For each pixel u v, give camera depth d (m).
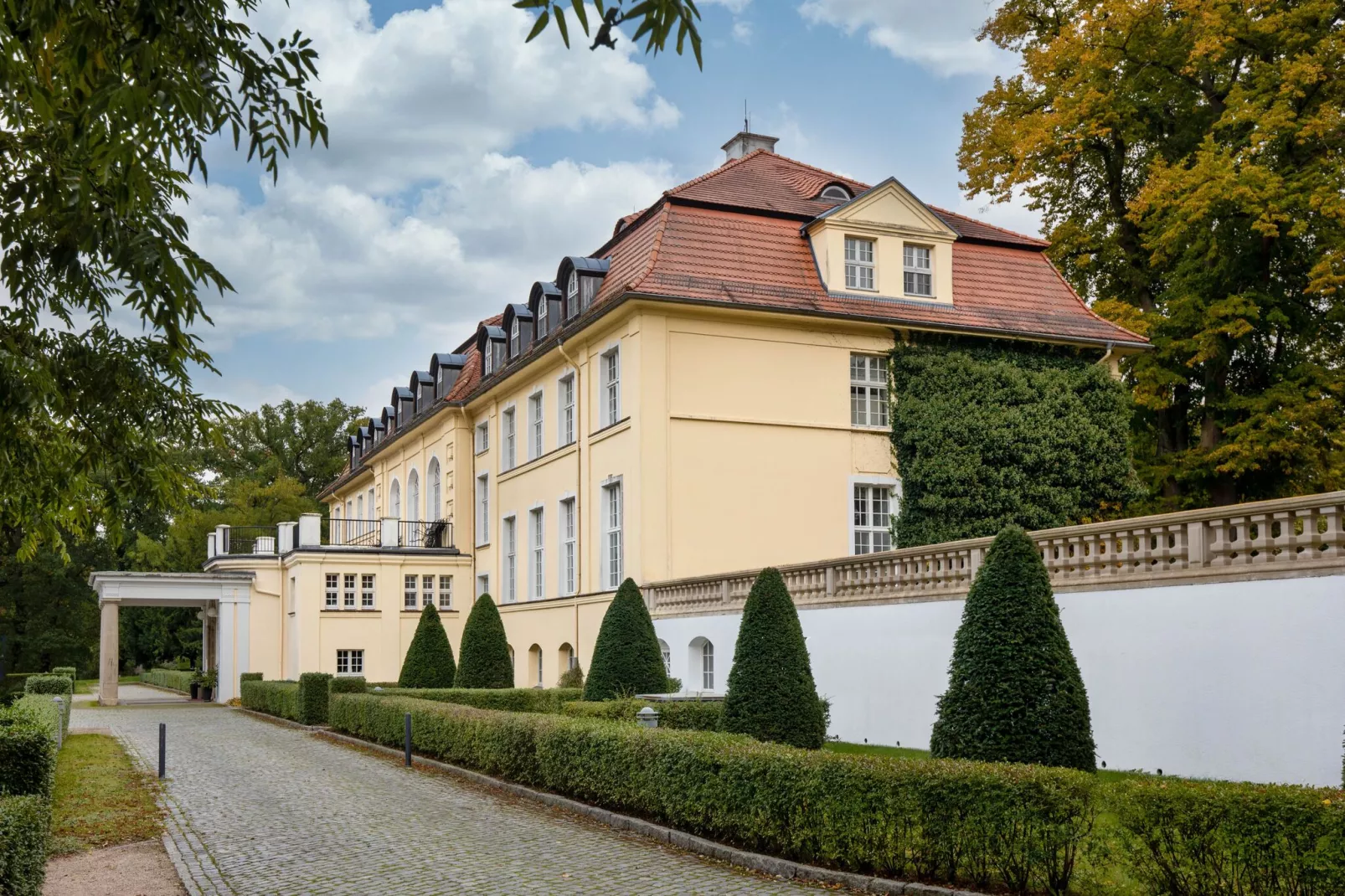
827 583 19.95
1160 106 32.19
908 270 28.22
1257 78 29.31
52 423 9.28
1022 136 32.34
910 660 17.80
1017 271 30.06
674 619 23.64
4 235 7.68
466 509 38.38
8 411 7.96
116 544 9.66
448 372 42.81
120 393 8.80
